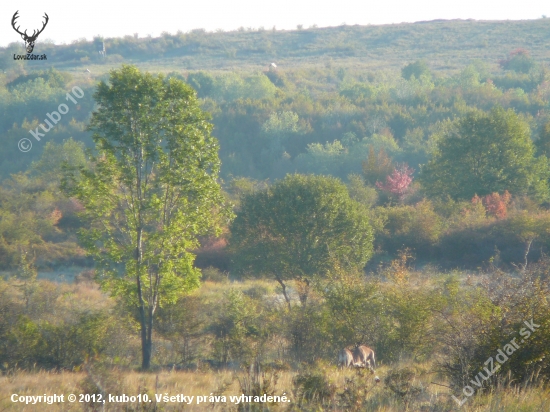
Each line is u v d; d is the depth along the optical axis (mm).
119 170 32031
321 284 34969
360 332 29703
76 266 68875
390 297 30016
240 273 61500
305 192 56344
